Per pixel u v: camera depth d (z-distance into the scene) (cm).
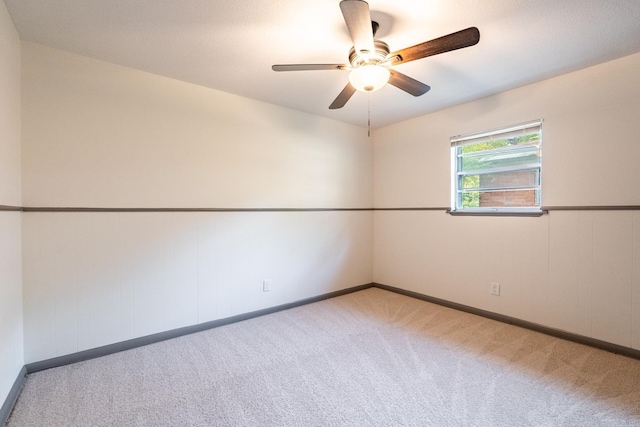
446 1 162
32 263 202
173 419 158
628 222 221
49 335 207
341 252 386
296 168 342
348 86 212
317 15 175
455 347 237
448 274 335
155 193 252
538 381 190
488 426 152
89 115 224
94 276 225
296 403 170
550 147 258
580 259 243
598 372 199
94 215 225
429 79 259
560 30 188
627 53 217
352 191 397
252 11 172
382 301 358
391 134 397
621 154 223
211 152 281
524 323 275
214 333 268
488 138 302
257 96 301
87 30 191
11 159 180
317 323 289
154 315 250
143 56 223
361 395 177
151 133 250
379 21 180
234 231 296
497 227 294
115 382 191
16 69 190
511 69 241
